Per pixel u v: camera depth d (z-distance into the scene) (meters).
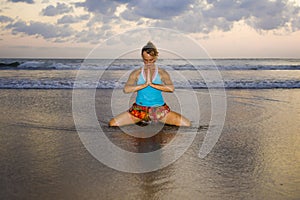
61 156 3.43
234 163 3.28
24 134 4.34
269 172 3.02
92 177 2.85
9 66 16.95
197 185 2.71
